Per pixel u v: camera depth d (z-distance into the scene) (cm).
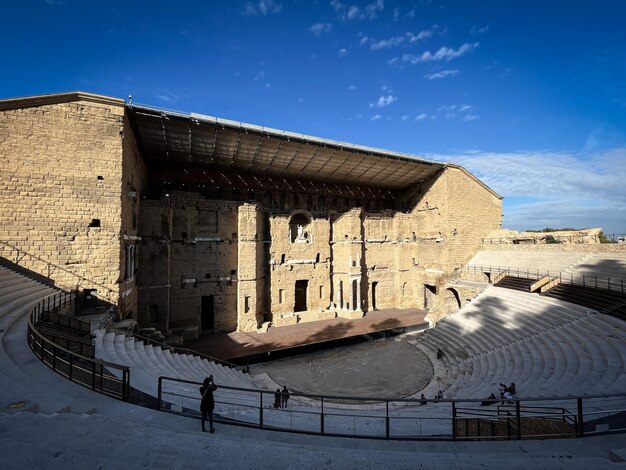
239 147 3369
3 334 1255
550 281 3012
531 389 1580
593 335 1942
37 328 1400
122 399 960
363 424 1278
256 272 3491
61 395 898
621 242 3139
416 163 4147
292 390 2312
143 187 3366
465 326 3097
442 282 4244
